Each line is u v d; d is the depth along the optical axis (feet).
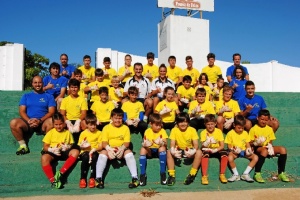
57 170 14.24
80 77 20.79
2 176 13.74
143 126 16.47
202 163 14.60
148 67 24.71
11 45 31.76
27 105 16.42
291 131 18.48
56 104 18.47
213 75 25.07
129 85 20.24
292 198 12.63
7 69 31.35
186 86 20.57
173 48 32.63
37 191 13.07
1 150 15.74
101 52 37.73
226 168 15.30
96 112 17.38
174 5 33.30
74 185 13.97
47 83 20.20
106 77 23.11
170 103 17.88
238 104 18.71
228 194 13.01
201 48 33.40
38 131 16.25
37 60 48.62
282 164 15.34
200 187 13.92
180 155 14.43
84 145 14.30
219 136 15.38
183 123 15.05
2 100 19.86
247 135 15.79
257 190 13.55
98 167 13.84
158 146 14.75
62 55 23.71
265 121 15.88
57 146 14.15
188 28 33.14
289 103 24.03
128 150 14.34
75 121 16.57
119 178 14.52
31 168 13.98
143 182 14.08
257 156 15.12
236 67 22.35
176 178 14.97
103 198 12.34
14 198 12.16
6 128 16.33
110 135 14.78
